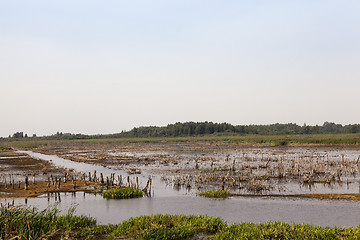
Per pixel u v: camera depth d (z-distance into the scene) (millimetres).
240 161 42031
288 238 10938
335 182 24656
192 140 122188
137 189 21719
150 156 52750
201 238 11898
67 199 19906
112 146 96188
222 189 22641
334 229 11734
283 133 180000
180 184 24969
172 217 14000
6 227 10547
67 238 11109
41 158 53625
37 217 12094
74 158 50906
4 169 37250
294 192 21219
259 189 22359
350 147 68938
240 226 12703
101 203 18656
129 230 12148
